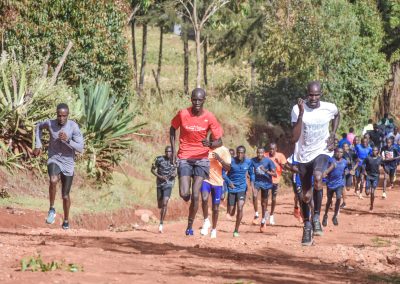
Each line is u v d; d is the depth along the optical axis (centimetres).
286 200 5306
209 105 6075
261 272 1645
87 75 4381
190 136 2322
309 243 2250
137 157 4622
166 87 9150
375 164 4403
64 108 2408
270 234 3275
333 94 7262
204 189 2833
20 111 3428
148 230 3328
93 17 4369
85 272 1436
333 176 3588
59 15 4269
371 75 8206
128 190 3991
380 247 2591
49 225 3016
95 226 3350
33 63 3859
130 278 1403
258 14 8056
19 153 3425
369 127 7075
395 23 9056
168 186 3206
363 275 1777
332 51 7019
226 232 3331
